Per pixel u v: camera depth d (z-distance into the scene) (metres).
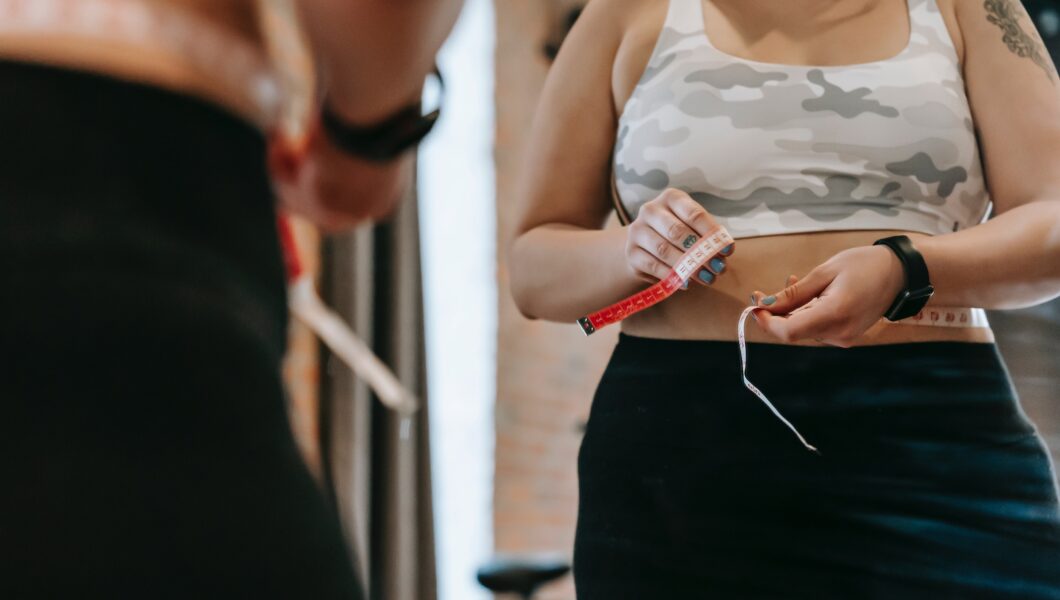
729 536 1.21
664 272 1.21
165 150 0.57
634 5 1.42
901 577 1.17
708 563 1.21
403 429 3.39
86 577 0.50
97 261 0.53
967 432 1.22
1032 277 1.21
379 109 0.72
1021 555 1.18
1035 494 1.22
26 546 0.50
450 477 4.60
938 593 1.17
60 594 0.50
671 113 1.33
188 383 0.54
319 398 3.27
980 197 1.35
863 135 1.29
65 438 0.51
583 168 1.43
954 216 1.33
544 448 5.09
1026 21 1.38
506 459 4.87
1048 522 1.21
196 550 0.53
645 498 1.26
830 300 1.14
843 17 1.35
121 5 0.58
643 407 1.29
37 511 0.50
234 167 0.61
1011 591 1.17
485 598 4.59
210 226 0.59
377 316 3.45
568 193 1.43
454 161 4.80
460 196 4.80
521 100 5.27
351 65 0.68
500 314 4.95
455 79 4.89
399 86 0.70
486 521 4.73
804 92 1.30
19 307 0.52
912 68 1.32
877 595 1.18
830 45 1.33
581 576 1.30
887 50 1.34
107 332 0.53
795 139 1.29
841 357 1.24
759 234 1.28
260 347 0.59
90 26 0.57
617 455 1.29
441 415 4.57
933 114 1.30
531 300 1.40
